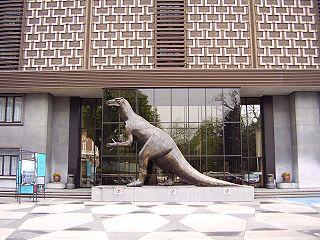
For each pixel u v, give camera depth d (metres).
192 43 21.02
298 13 21.58
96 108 23.30
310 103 21.53
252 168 22.92
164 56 20.88
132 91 20.45
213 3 21.42
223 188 15.05
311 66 21.16
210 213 11.36
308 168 21.09
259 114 23.28
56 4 21.81
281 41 21.25
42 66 21.25
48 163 21.80
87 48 21.17
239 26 21.23
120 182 19.92
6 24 21.73
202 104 20.33
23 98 21.73
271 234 7.89
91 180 22.69
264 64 20.92
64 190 19.55
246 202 14.68
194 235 7.77
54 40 21.42
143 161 15.44
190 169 15.45
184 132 20.14
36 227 8.77
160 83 20.16
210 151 20.00
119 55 20.98
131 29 21.20
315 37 21.42
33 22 21.75
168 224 9.21
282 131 22.48
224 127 20.16
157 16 21.23
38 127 21.50
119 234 7.89
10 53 21.42
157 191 15.12
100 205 13.71
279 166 22.20
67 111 22.78
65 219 10.09
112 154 20.11
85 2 21.67
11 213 11.45
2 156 21.69
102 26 21.36
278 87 20.42
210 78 20.16
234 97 20.28
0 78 20.64
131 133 15.80
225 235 7.77
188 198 15.02
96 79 20.34
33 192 15.37
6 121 21.77
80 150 22.89
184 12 21.23
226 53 20.95
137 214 11.12
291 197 17.64
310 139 21.28
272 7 21.55
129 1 21.48
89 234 7.88
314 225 9.10
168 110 20.31
